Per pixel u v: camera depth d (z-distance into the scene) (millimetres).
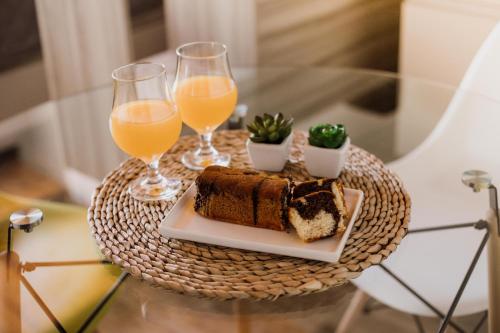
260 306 899
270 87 1457
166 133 1028
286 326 951
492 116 1263
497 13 1853
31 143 1369
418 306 998
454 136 1301
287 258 927
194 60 1088
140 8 2367
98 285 952
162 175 1099
